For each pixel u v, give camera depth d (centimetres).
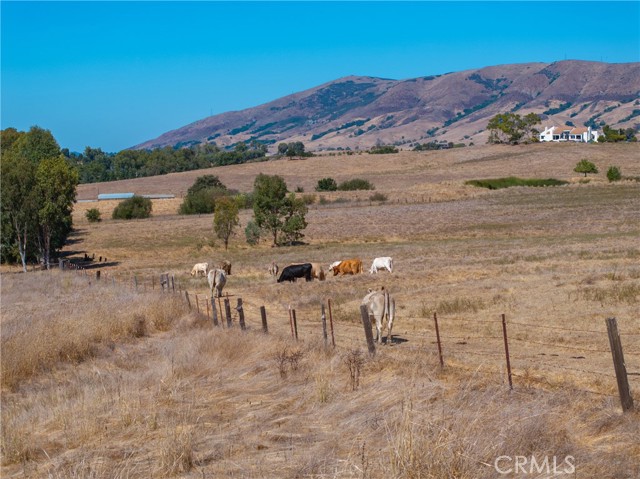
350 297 2925
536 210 8256
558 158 15388
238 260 5903
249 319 2598
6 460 1080
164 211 10706
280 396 1301
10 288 4134
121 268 5903
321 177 15612
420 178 14188
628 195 9312
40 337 1897
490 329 1897
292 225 6912
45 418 1290
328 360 1490
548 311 2077
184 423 1124
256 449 1007
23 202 5875
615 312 1941
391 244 6438
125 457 1017
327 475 850
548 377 1263
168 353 1822
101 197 13250
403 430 862
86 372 1722
